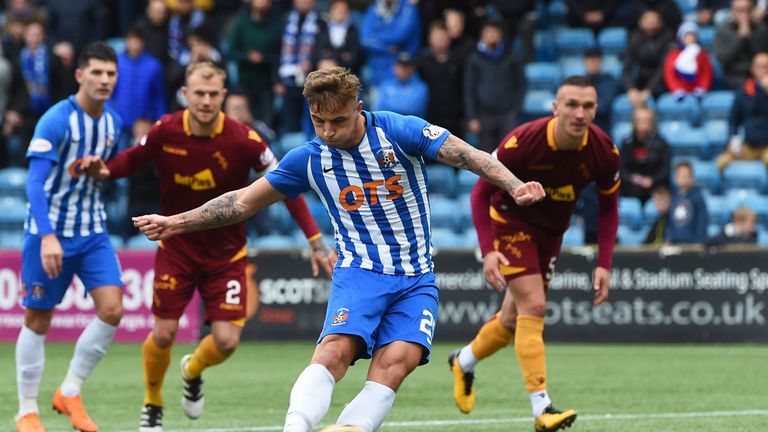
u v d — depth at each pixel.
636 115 45.47
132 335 42.03
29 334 21.83
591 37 54.66
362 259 16.28
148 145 21.86
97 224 22.19
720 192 48.03
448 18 48.84
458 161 15.67
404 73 47.69
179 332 42.00
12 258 42.50
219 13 59.00
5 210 50.41
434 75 48.03
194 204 22.12
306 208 21.83
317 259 21.81
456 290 41.31
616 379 30.89
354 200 16.17
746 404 25.86
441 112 48.16
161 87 48.84
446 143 15.73
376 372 15.72
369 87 51.34
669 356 36.72
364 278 16.12
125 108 48.25
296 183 16.38
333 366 15.47
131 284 42.06
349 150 15.98
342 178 16.12
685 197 42.56
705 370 32.84
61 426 23.38
